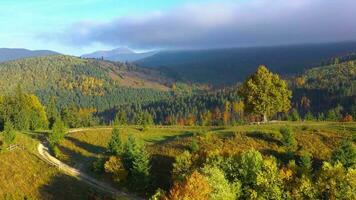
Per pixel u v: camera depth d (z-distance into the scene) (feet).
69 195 227.40
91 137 356.59
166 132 371.56
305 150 240.73
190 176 153.69
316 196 157.99
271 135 262.88
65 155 312.29
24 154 281.74
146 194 235.20
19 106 485.56
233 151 234.79
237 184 171.32
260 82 307.17
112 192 239.91
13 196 213.87
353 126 273.75
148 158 256.93
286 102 315.17
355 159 203.41
